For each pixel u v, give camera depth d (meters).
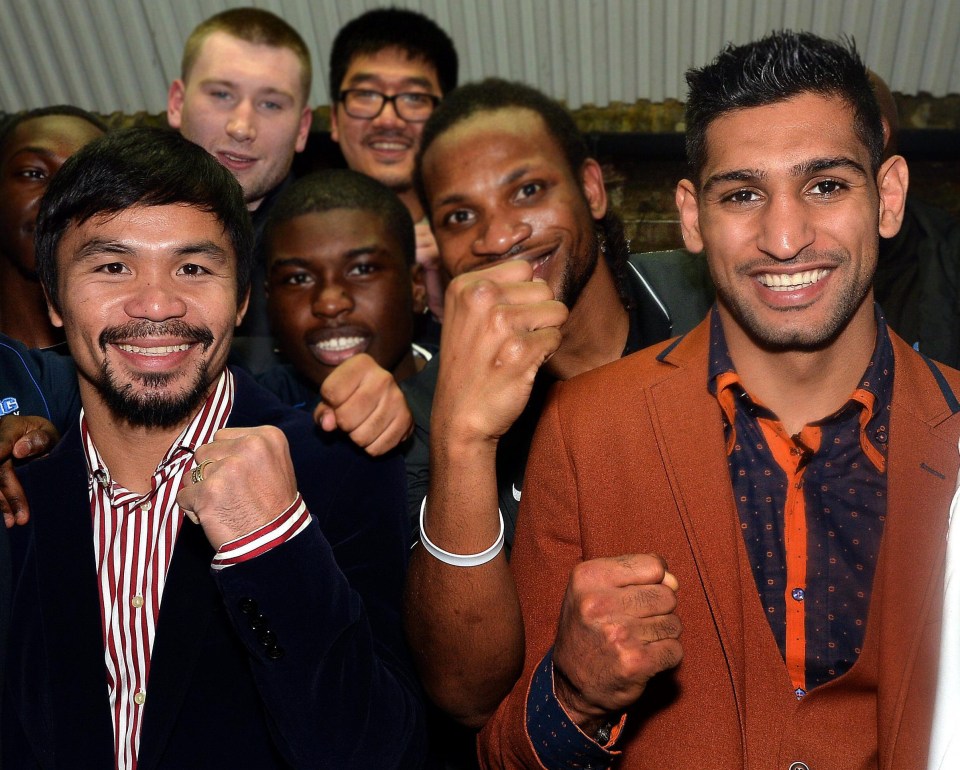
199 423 1.64
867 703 1.33
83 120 2.62
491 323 1.41
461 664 1.44
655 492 1.44
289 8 4.58
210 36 3.05
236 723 1.49
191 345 1.57
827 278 1.36
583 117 4.82
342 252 2.34
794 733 1.33
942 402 1.38
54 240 1.58
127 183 1.53
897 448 1.37
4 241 2.46
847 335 1.39
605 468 1.48
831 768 1.32
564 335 2.03
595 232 2.03
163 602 1.49
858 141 1.36
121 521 1.60
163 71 4.86
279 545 1.39
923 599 1.30
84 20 4.76
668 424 1.45
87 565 1.54
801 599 1.37
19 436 1.66
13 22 4.77
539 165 1.95
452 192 1.97
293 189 2.45
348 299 2.34
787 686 1.34
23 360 1.90
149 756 1.43
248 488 1.39
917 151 4.61
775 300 1.37
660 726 1.38
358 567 1.61
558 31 4.61
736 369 1.45
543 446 1.54
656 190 4.90
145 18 4.75
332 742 1.39
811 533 1.39
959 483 1.20
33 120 2.57
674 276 2.12
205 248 1.56
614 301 2.07
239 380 1.75
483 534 1.42
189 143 1.61
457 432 1.41
